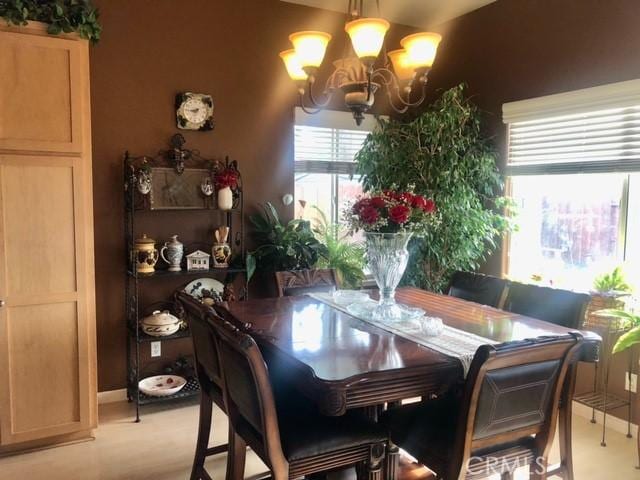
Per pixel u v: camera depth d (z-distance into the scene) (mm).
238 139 3834
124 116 3449
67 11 2729
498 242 4027
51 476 2611
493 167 3822
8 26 2611
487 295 3037
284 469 1791
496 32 3947
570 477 2287
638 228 3211
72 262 2844
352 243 4141
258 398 1755
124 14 3396
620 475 2654
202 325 2172
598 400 3199
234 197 3736
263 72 3889
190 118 3611
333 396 1652
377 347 2018
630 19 3057
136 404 3301
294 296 2971
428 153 3715
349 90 2346
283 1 3916
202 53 3658
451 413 2059
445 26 4422
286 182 4047
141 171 3379
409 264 3979
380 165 3873
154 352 3676
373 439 1952
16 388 2766
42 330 2803
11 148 2650
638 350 3074
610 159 3248
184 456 2820
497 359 1657
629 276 3191
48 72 2707
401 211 2275
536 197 3816
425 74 2336
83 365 2918
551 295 2676
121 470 2674
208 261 3605
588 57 3299
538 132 3682
